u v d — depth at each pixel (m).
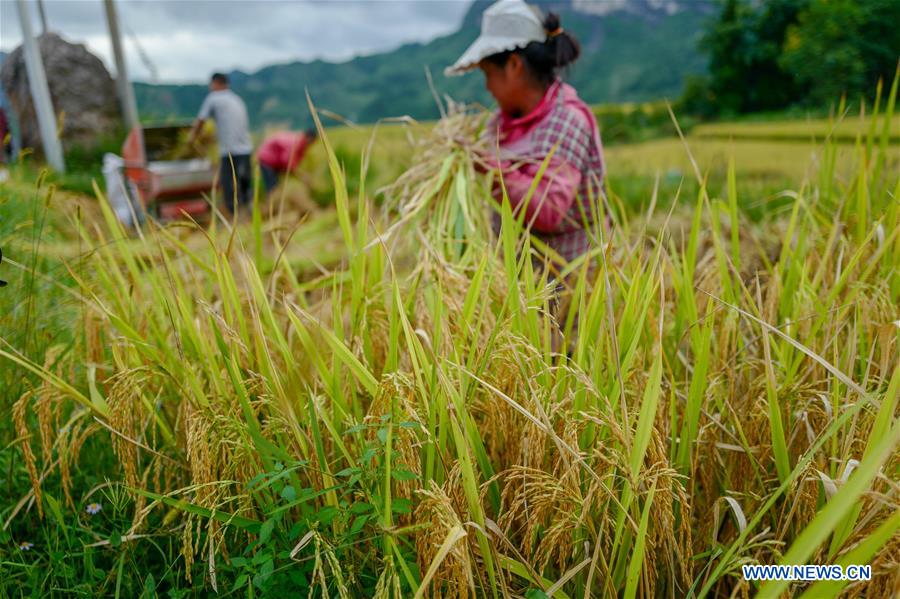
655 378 1.36
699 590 1.69
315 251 5.42
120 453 1.80
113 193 7.84
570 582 1.59
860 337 1.81
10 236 2.33
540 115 2.47
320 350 1.97
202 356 1.87
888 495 1.27
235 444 1.63
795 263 2.10
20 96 10.84
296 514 1.74
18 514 2.06
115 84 11.62
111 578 1.76
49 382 1.83
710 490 1.75
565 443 1.39
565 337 1.81
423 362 1.58
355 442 1.68
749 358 1.90
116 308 2.17
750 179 7.29
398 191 2.71
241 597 1.64
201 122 8.73
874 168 2.45
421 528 1.40
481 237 2.37
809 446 1.56
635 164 10.17
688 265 2.01
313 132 8.41
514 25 2.42
